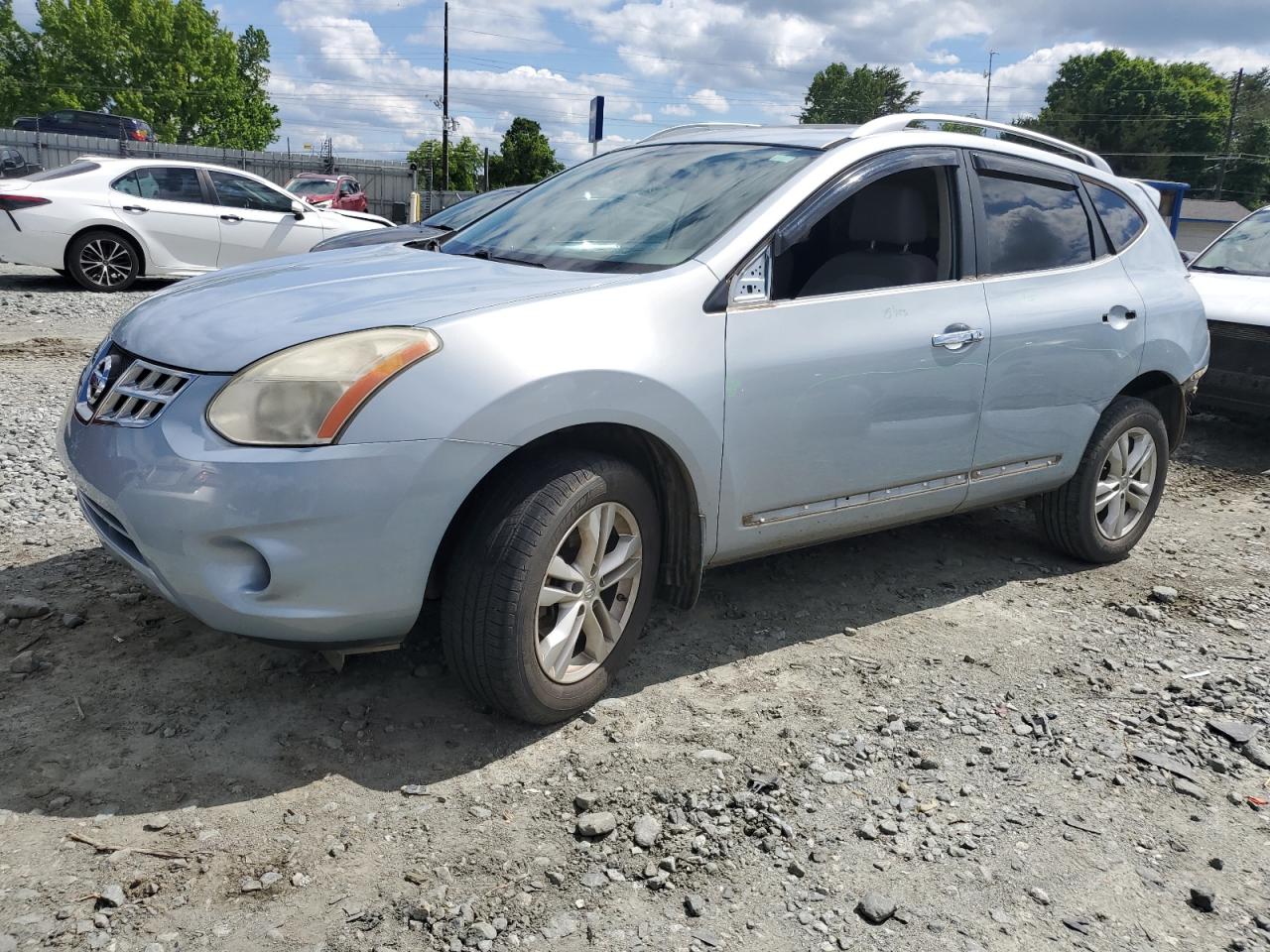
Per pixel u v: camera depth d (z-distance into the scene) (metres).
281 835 2.38
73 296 11.23
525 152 68.50
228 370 2.53
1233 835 2.64
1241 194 83.12
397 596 2.58
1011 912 2.29
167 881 2.21
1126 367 4.34
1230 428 7.86
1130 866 2.49
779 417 3.20
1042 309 3.98
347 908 2.16
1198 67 89.44
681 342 2.97
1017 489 4.12
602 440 3.01
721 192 3.49
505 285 3.00
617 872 2.34
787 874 2.38
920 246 3.70
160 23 65.25
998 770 2.87
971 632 3.80
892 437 3.54
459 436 2.55
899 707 3.19
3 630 3.29
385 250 3.84
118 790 2.50
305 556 2.46
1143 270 4.54
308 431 2.46
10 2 63.78
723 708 3.11
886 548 4.64
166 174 12.02
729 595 3.96
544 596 2.76
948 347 3.62
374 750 2.75
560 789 2.64
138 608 3.49
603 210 3.69
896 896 2.32
